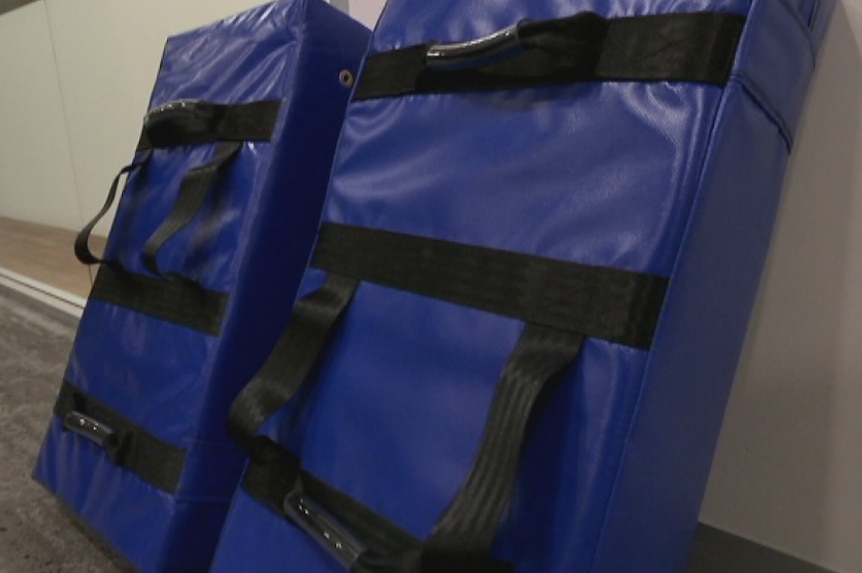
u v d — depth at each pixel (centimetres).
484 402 44
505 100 48
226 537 61
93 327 85
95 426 76
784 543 65
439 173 51
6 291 213
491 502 39
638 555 44
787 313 63
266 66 71
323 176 71
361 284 56
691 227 39
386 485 49
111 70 162
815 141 60
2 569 75
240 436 55
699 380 46
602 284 40
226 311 67
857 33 56
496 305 45
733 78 39
